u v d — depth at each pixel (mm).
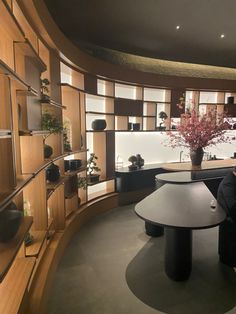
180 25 3809
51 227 2783
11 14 1284
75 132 3537
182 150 6023
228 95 6227
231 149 6398
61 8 3230
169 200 2475
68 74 3812
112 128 4590
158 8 3279
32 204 2316
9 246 1324
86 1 3068
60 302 2139
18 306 1359
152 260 2811
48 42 2543
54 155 2678
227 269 2613
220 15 3504
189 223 1971
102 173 4527
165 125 5426
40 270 2105
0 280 1015
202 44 4621
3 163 1306
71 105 3510
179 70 5719
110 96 4375
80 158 3834
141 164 5113
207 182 3318
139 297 2197
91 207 4109
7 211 1477
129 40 4375
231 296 2201
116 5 3184
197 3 3178
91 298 2189
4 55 1564
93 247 3125
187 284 2367
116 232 3580
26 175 1717
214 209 2270
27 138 2111
